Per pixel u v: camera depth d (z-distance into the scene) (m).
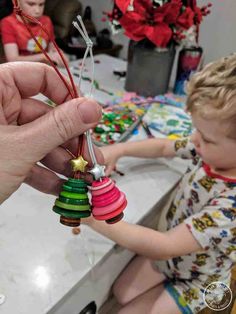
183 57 1.17
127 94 1.20
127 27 1.05
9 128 0.40
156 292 0.85
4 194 0.43
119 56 2.06
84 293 0.62
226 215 0.68
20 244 0.59
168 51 1.12
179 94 1.24
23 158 0.40
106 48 1.98
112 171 0.82
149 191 0.77
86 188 0.40
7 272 0.54
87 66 1.41
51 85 0.48
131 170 0.84
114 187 0.40
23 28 1.40
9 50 1.40
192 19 1.06
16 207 0.66
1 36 1.48
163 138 0.93
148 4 1.01
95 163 0.41
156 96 1.20
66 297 0.53
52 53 1.37
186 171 0.87
